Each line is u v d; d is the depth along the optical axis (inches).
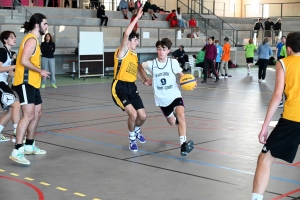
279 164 266.5
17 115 313.3
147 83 303.9
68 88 684.7
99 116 430.6
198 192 214.5
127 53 284.7
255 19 1515.7
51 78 688.4
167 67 287.0
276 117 433.1
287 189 219.9
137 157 280.4
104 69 890.1
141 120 298.7
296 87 173.9
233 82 805.9
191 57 948.6
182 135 281.9
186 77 289.6
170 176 240.5
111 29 1018.7
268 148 175.0
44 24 260.5
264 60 789.2
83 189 217.6
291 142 173.2
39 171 248.2
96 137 337.4
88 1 1232.8
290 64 175.5
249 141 326.6
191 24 1194.6
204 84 767.7
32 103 261.1
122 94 286.2
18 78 258.7
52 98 565.3
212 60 794.8
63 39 912.3
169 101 289.1
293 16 1529.3
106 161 270.5
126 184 226.1
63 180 231.9
